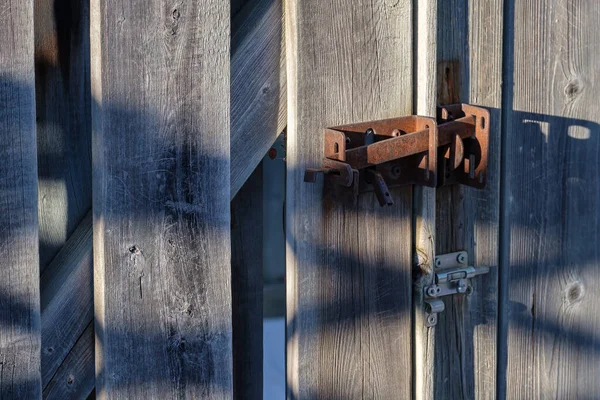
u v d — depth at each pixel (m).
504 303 2.18
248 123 1.76
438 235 2.04
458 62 2.00
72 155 1.80
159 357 1.66
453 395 2.12
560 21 2.16
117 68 1.55
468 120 1.91
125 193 1.59
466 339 2.12
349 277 1.88
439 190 2.02
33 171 1.51
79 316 1.67
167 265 1.65
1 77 1.46
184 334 1.68
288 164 1.78
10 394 1.53
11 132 1.48
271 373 3.38
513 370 2.23
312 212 1.81
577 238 2.29
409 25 1.88
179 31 1.60
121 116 1.57
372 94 1.86
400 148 1.81
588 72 2.23
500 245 2.16
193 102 1.63
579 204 2.28
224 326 1.72
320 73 1.78
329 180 1.80
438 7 1.95
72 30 1.77
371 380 1.95
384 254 1.93
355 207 1.86
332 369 1.89
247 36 1.74
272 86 1.78
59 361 1.67
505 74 2.10
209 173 1.67
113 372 1.62
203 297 1.69
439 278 1.99
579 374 2.36
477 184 1.94
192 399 1.71
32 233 1.52
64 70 1.77
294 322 1.83
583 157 2.27
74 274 1.66
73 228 1.82
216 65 1.65
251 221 2.07
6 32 1.46
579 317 2.33
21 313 1.52
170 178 1.63
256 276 2.10
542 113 2.18
